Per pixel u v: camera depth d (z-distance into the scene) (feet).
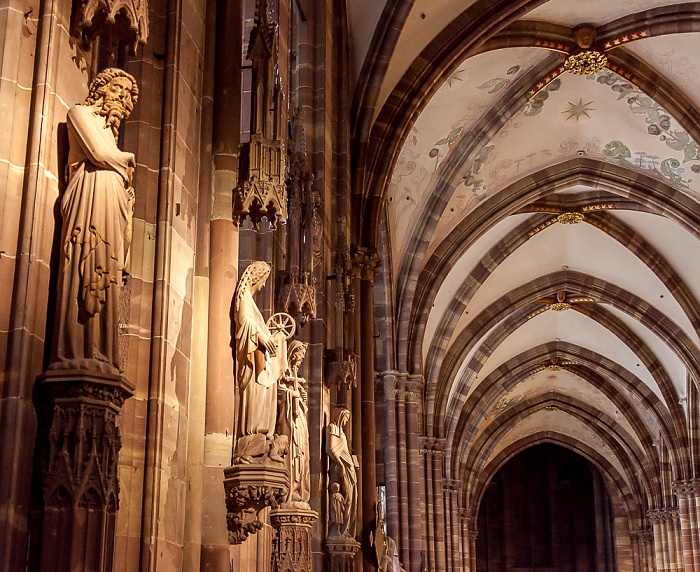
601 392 152.76
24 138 21.45
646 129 87.71
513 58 78.02
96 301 21.16
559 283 115.14
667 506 145.59
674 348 113.60
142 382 27.09
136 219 28.04
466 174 89.56
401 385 90.17
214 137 32.07
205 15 33.09
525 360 136.87
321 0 56.85
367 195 66.03
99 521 20.16
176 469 28.22
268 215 32.55
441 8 67.41
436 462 107.76
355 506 50.98
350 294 54.95
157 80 29.35
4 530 19.22
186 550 28.63
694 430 125.39
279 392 37.93
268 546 39.42
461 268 102.99
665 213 93.50
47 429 20.36
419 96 68.13
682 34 76.43
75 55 23.06
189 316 30.01
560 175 93.35
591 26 76.38
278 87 33.96
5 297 20.48
